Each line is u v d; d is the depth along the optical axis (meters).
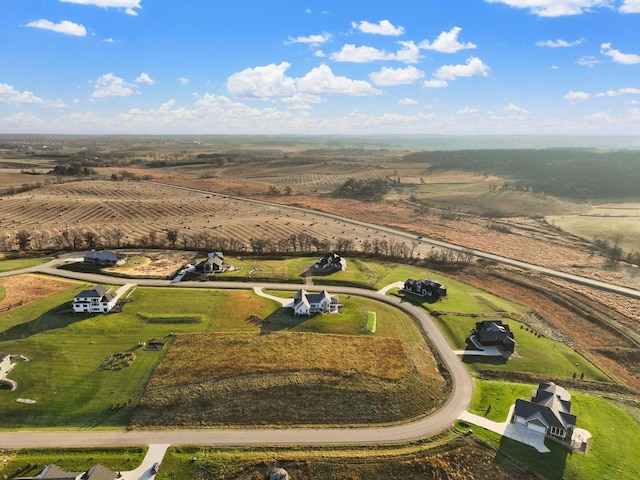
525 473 64.69
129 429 71.38
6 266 139.75
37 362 87.06
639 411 81.19
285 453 67.06
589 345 106.56
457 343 101.56
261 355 89.50
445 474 64.50
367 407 77.06
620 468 66.44
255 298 118.69
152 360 88.25
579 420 76.06
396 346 95.50
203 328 101.44
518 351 99.06
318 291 126.25
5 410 74.56
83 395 78.12
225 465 64.56
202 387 79.75
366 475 63.94
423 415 76.38
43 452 66.25
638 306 129.00
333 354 90.88
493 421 74.88
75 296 107.38
